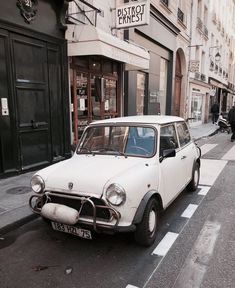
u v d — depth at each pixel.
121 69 11.07
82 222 3.36
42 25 6.96
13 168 6.46
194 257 3.46
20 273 3.18
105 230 3.27
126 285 2.96
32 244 3.81
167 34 15.52
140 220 3.38
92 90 9.69
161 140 4.24
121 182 3.29
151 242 3.71
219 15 30.27
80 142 4.63
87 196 3.35
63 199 3.56
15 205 4.82
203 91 25.52
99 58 9.88
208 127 21.47
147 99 13.84
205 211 4.91
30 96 6.77
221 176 7.26
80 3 8.38
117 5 10.20
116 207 3.24
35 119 6.96
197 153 6.02
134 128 4.35
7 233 4.11
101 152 4.32
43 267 3.29
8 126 6.26
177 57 18.94
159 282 3.00
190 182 5.75
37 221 4.49
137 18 9.35
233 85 46.66
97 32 7.44
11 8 6.12
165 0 14.75
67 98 7.96
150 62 13.88
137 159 4.01
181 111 20.62
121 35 10.82
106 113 10.55
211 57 28.14
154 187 3.80
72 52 7.73
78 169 3.77
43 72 7.11
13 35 6.23
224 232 4.11
